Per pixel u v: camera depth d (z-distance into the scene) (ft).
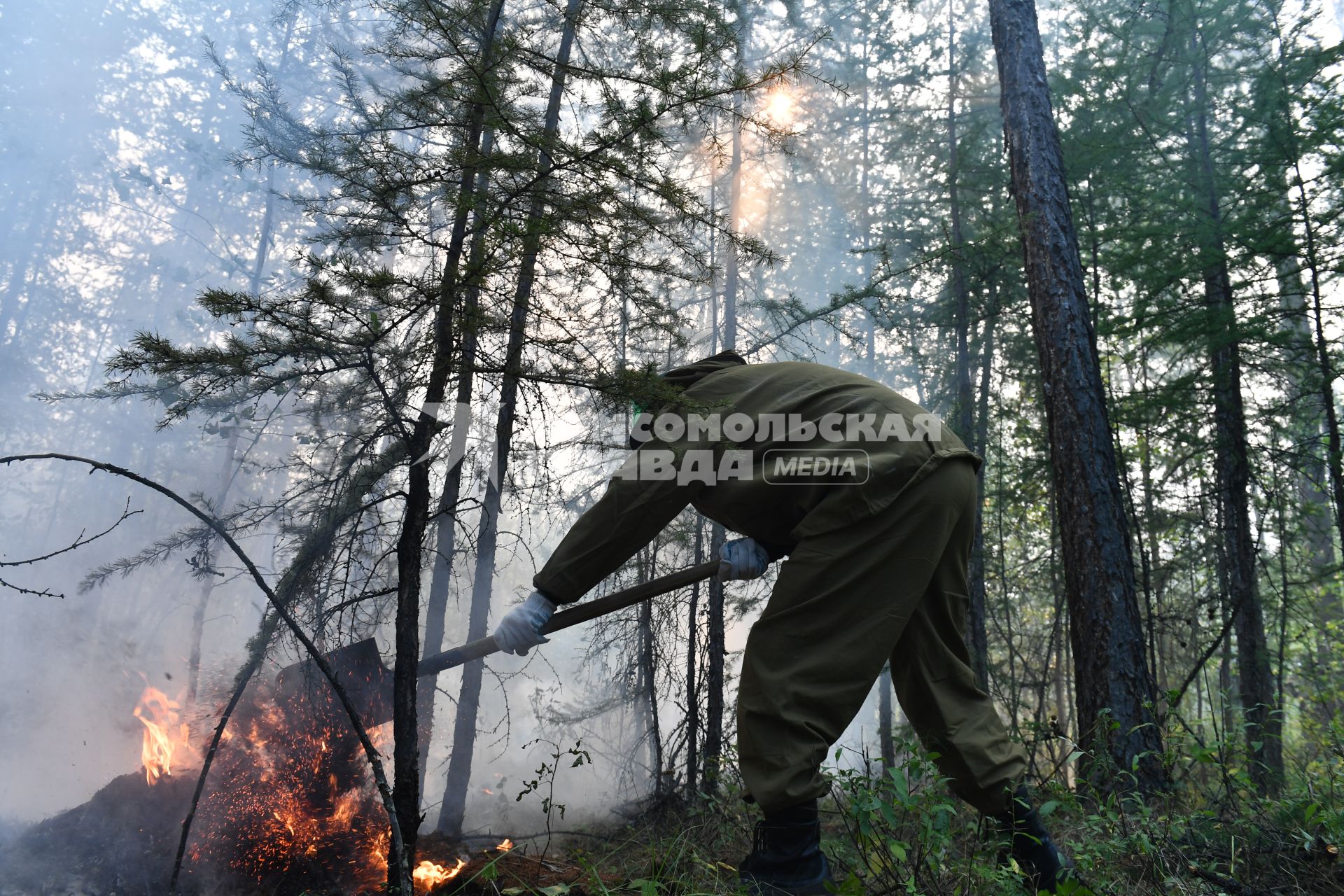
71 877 10.91
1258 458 30.17
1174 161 29.53
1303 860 8.80
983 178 34.55
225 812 11.31
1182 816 9.89
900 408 8.07
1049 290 20.11
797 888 7.01
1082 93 31.04
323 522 13.17
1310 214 25.61
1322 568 31.37
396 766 8.16
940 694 7.93
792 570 7.68
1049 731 11.59
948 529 7.73
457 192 9.12
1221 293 28.09
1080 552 18.10
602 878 8.26
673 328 11.66
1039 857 7.65
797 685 7.30
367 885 10.64
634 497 8.14
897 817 7.33
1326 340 26.07
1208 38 29.89
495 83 9.70
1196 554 34.19
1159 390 29.27
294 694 11.82
